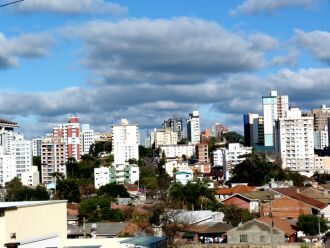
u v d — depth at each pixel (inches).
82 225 3334.2
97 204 4301.2
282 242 2792.8
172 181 7194.9
